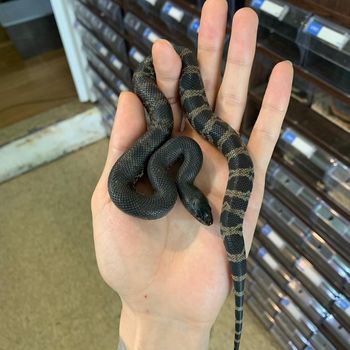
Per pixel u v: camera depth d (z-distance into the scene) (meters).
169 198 0.20
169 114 0.22
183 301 0.20
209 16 0.20
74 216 0.45
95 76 0.50
